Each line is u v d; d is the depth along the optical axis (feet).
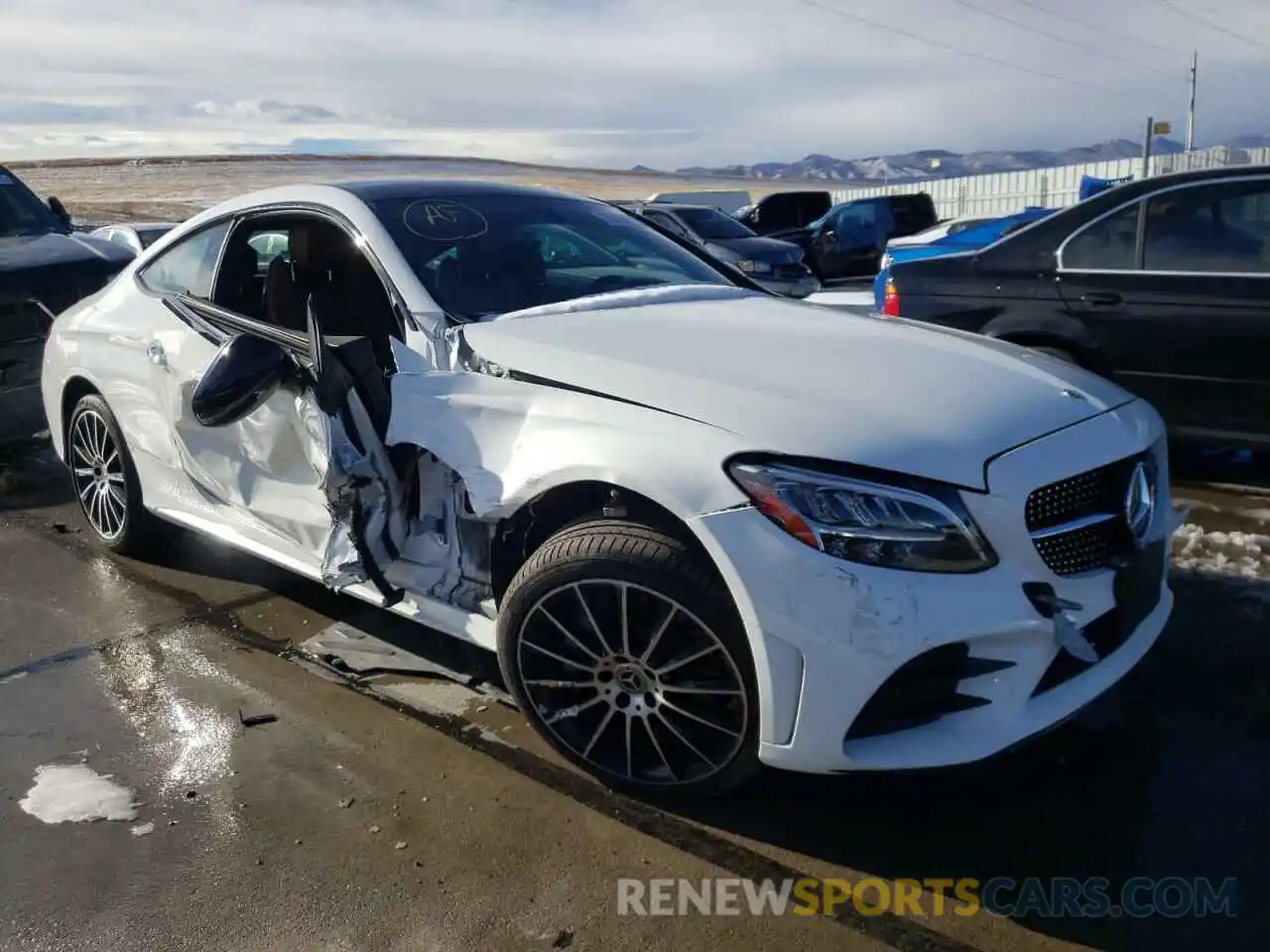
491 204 12.16
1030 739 7.57
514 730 9.85
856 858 7.98
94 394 14.29
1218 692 10.20
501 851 8.11
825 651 7.25
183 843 8.29
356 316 11.70
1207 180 15.61
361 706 10.37
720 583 7.70
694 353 8.87
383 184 12.07
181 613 12.76
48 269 19.90
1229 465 17.67
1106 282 16.29
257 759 9.46
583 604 8.33
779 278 45.03
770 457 7.48
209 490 12.37
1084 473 8.00
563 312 10.12
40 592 13.57
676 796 8.62
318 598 13.10
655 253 12.62
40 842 8.36
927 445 7.56
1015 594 7.43
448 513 9.66
